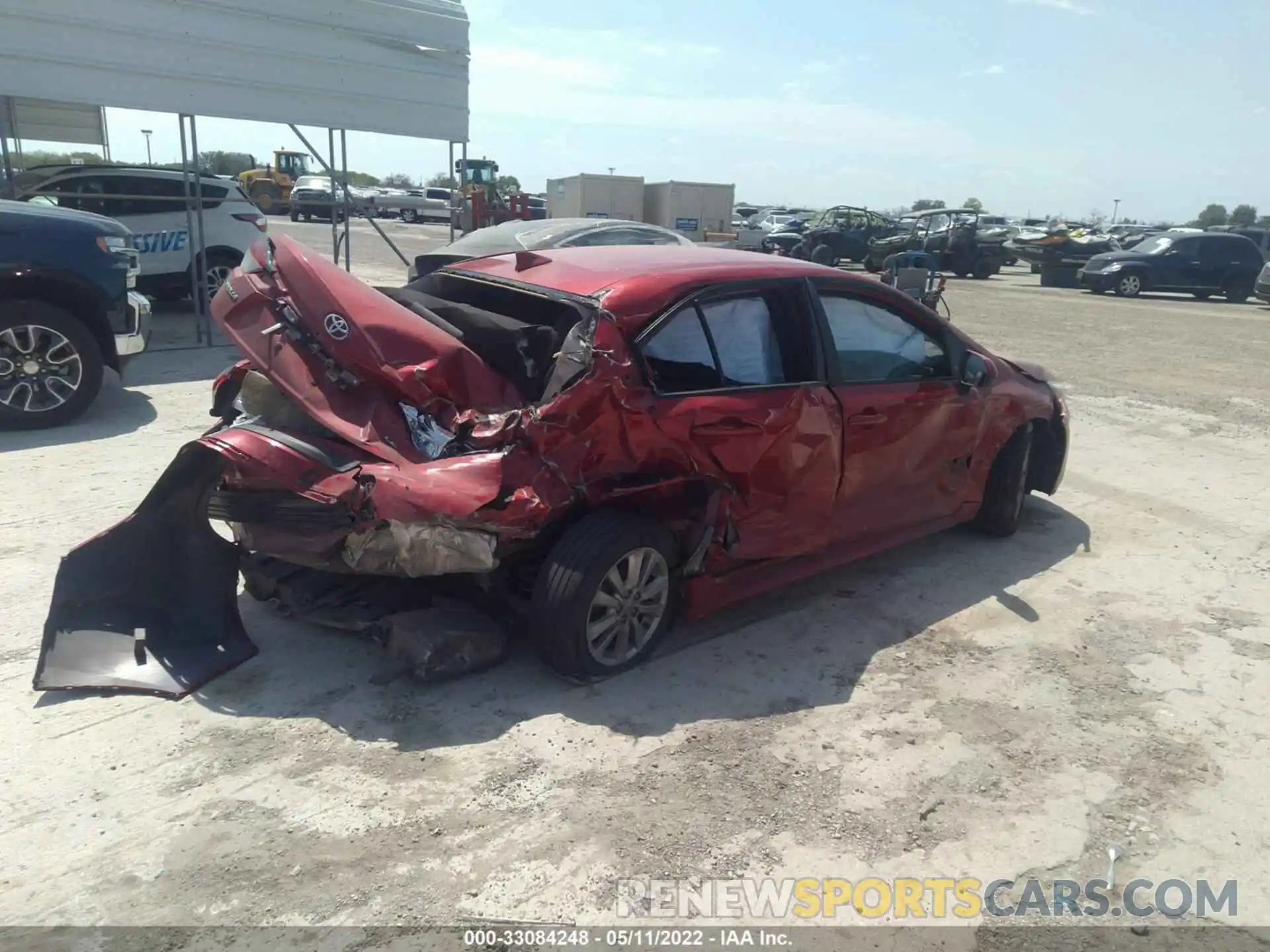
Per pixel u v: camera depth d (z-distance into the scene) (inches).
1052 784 126.2
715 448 149.9
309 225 1382.9
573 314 148.3
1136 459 292.7
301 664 148.3
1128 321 657.6
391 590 157.0
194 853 106.3
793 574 171.2
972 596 186.7
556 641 138.2
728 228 1115.3
